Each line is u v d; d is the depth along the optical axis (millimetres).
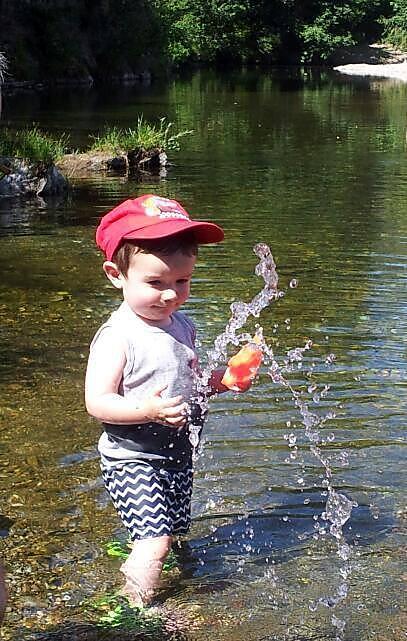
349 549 3170
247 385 3162
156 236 2916
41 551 3107
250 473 3715
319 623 2732
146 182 12992
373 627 2717
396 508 3461
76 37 34562
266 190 12188
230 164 14914
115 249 3018
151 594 2871
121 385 3016
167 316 3074
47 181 11945
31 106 24109
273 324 5715
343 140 18500
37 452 3857
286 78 40344
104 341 3021
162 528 2945
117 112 23141
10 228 9445
